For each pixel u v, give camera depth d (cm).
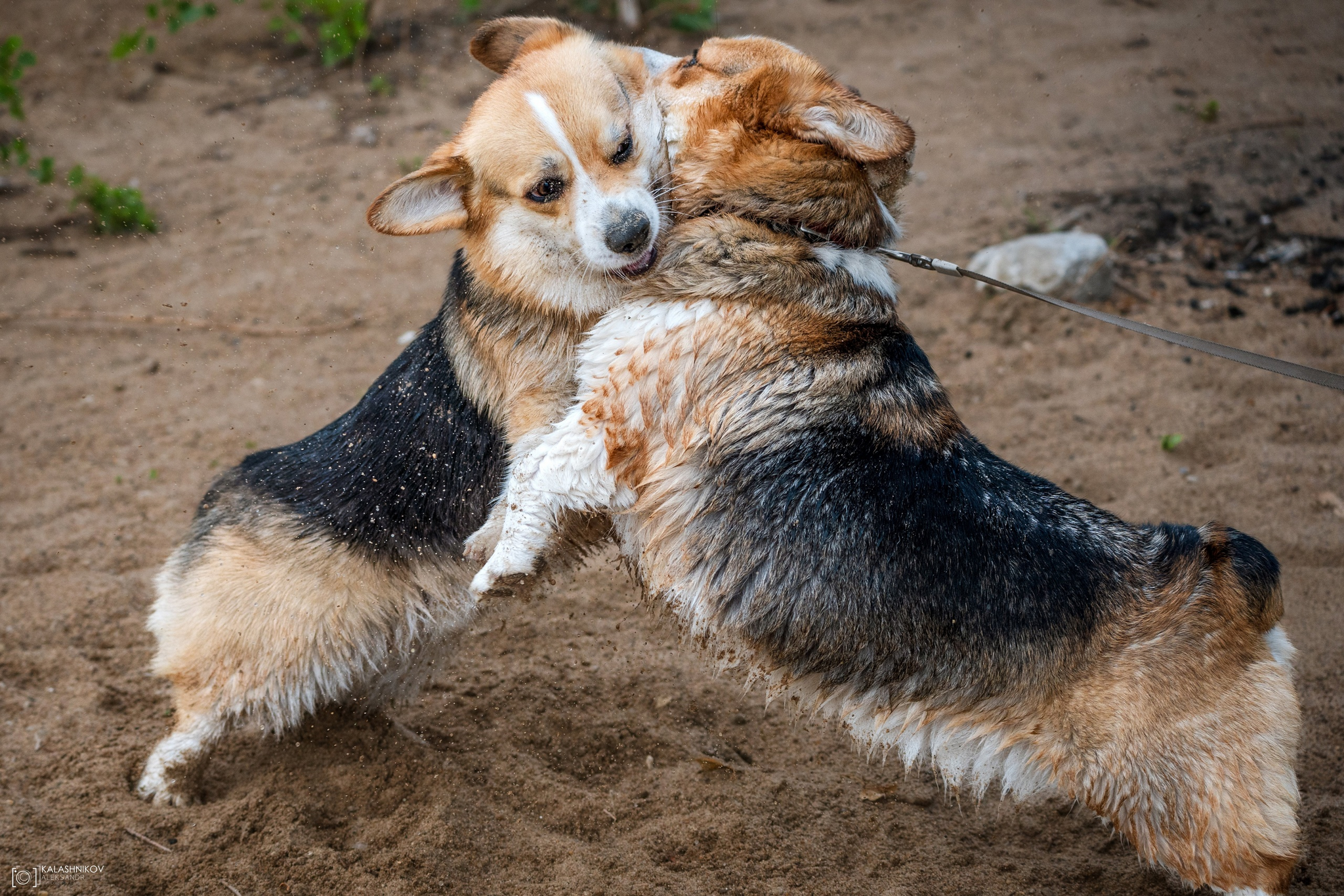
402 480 337
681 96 323
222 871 330
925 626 286
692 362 297
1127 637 292
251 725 376
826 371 300
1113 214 729
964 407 580
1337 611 438
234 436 571
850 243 321
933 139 863
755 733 398
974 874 340
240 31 1041
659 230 311
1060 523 305
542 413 314
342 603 343
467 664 429
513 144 303
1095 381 593
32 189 811
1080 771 289
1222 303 641
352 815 357
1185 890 327
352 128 894
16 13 1041
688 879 334
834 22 1077
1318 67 930
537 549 300
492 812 355
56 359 640
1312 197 730
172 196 808
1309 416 553
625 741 390
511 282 313
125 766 372
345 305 691
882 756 369
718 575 294
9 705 400
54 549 489
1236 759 283
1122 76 938
